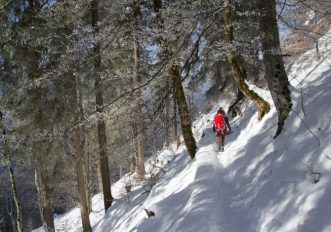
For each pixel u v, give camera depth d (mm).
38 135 14477
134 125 9281
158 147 9805
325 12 8188
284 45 10742
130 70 9562
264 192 6598
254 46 8820
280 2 8195
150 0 10031
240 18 9086
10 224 43688
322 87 7812
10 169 16391
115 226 15367
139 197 16219
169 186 13211
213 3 7324
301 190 5766
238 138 11695
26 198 39031
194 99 19000
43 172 16766
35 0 14961
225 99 19031
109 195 18297
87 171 24609
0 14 14688
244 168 8414
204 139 15234
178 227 6418
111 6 8656
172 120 9242
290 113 8039
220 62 16562
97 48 8516
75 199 30141
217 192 7570
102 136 17062
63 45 11875
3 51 14883
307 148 6543
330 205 4922
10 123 15156
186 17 7113
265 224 5797
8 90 15055
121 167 31469
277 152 7516
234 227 6012
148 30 8414
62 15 11672
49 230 17219
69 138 15766
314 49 12672
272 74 8312
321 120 6797
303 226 4934
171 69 8875
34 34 12836
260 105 10172
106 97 15727
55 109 14438
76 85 13781
